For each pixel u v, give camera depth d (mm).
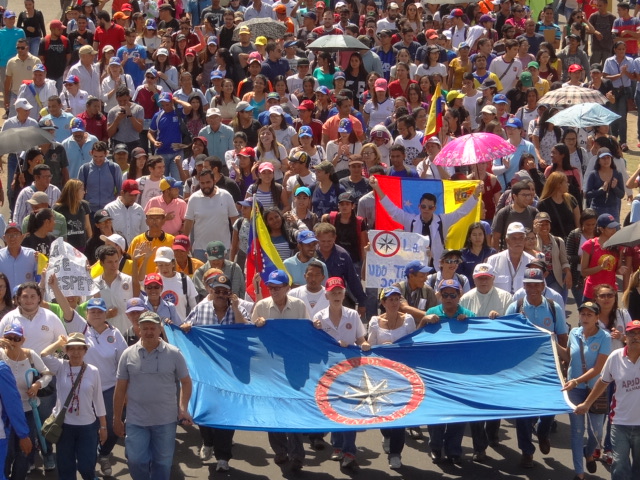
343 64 24062
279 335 11992
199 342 11852
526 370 11766
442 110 18953
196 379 11477
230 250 15641
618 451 11008
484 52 23859
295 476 11664
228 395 11477
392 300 12047
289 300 12266
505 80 23234
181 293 12883
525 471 11867
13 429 10781
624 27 26828
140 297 12477
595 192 17469
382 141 18625
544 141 19938
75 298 12523
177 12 30453
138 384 10555
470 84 22141
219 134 19078
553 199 15914
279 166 18203
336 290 11992
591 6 30344
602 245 14266
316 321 12062
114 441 11656
